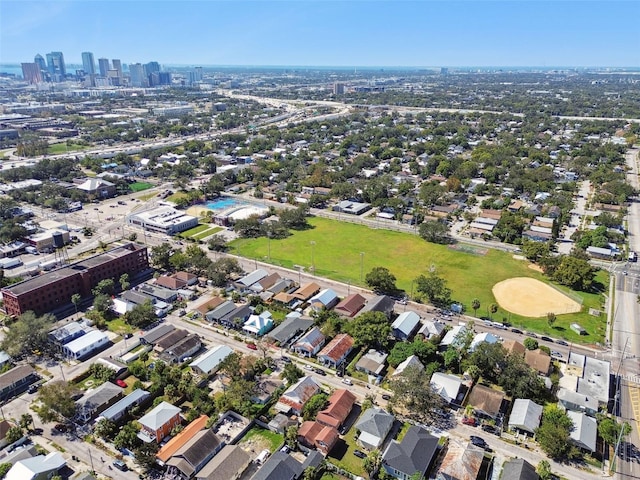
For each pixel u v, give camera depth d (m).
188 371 136.12
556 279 196.88
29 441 110.56
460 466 98.06
